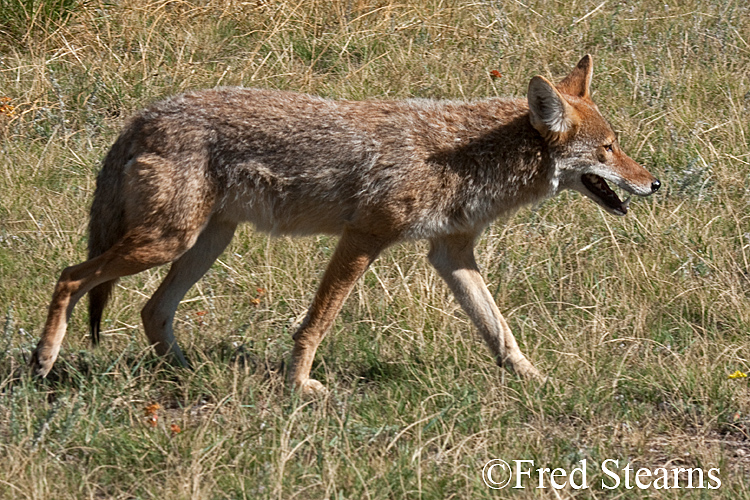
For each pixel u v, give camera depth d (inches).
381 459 387.2
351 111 469.1
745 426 442.3
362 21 887.7
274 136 460.1
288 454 383.6
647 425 438.0
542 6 948.0
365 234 463.2
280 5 877.2
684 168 680.4
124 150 458.3
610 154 494.0
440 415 419.8
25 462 371.6
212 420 414.0
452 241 494.9
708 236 609.0
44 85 749.3
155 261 452.1
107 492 378.3
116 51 813.2
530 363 489.7
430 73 804.6
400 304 542.9
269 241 592.7
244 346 507.5
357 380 478.9
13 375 457.1
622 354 510.6
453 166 464.4
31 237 593.9
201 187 453.7
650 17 935.7
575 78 521.0
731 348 503.2
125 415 424.8
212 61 817.5
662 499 377.1
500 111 482.0
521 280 577.9
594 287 567.2
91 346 491.2
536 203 506.3
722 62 834.2
